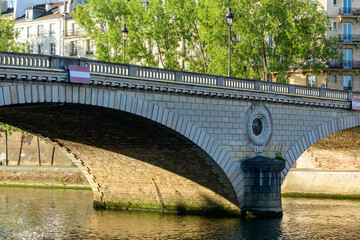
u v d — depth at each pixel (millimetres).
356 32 77875
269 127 48906
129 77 38188
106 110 38406
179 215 50938
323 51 65875
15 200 60188
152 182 52938
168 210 53562
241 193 47125
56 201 59688
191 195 51312
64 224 46875
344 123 56125
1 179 77188
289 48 64188
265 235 42000
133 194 55062
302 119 52094
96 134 46500
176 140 43750
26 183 75500
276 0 63094
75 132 46656
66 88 35375
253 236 41656
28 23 95625
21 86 33281
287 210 54312
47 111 38781
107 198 56875
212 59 65312
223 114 45250
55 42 92562
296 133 51500
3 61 32750
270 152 49188
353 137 64750
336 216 51000
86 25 71812
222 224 45688
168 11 68500
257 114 48031
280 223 46156
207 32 63938
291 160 50875
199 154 44719
